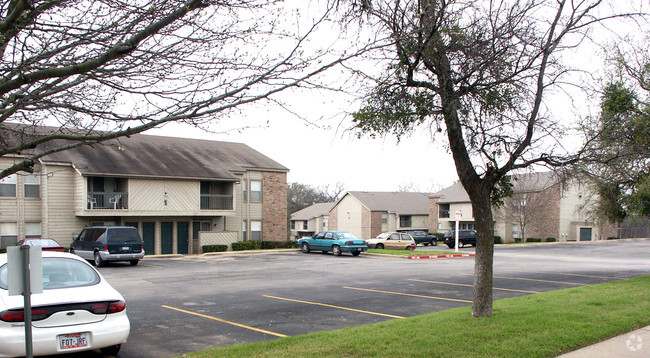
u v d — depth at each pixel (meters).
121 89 5.24
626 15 8.30
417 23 7.91
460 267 21.47
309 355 6.47
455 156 8.61
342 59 5.40
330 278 17.08
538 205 47.53
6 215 25.34
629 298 10.98
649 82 14.59
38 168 26.47
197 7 4.80
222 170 32.78
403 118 8.45
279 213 36.44
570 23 8.50
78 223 27.19
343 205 61.72
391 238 36.12
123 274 18.25
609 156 9.64
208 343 7.92
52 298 6.35
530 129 8.45
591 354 6.78
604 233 56.88
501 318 8.55
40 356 6.79
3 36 4.52
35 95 5.16
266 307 11.23
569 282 16.11
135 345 7.79
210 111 5.12
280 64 5.28
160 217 30.33
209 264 22.81
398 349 6.68
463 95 8.42
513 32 8.40
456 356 6.38
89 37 4.97
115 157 29.09
